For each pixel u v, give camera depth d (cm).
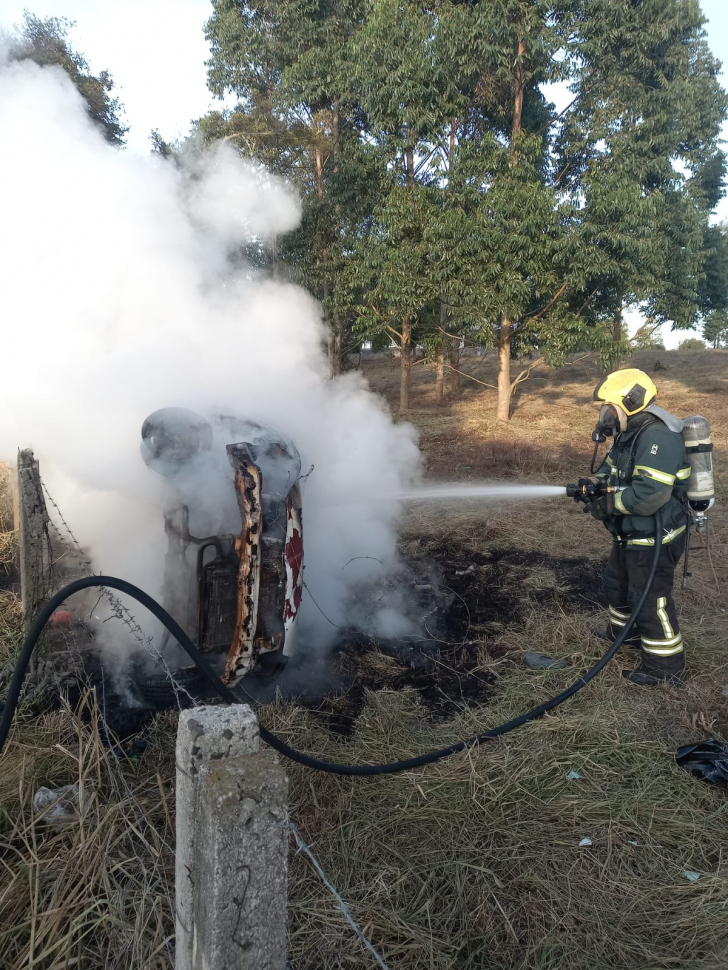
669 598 351
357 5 1596
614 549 383
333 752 292
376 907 217
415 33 1249
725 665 372
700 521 355
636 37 1263
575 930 213
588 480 373
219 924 144
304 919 211
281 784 147
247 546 291
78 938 192
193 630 332
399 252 1275
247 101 1412
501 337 1377
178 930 167
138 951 188
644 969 199
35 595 340
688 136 1595
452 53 1238
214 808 140
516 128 1305
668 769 287
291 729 305
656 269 1323
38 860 207
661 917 218
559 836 251
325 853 238
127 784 260
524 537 609
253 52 1558
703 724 314
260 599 309
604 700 336
